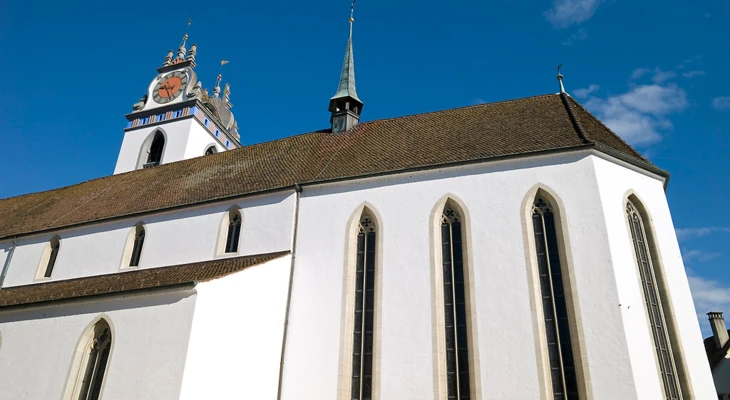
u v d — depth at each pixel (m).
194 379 16.83
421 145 25.08
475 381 17.97
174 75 47.59
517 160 21.25
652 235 20.14
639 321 17.73
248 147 33.12
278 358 20.41
